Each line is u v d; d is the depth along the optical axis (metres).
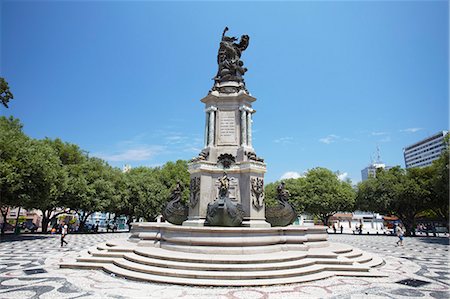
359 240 30.52
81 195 37.09
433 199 40.41
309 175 51.47
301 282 8.76
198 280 8.48
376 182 45.34
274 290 7.91
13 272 10.27
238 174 14.91
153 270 9.17
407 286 8.76
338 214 82.12
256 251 10.77
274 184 54.25
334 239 32.25
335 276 9.79
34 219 65.00
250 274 8.73
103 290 7.84
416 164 124.44
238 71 17.77
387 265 12.71
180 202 16.09
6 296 7.26
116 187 46.41
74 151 42.25
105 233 40.91
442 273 11.07
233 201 14.43
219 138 16.11
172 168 55.75
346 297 7.45
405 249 20.59
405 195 41.06
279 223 15.38
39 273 10.06
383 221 76.69
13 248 18.52
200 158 15.20
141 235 13.29
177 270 9.12
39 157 25.97
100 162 46.69
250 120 16.44
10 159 24.39
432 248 21.48
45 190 27.17
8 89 26.17
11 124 32.25
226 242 10.73
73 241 24.38
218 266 9.09
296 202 47.62
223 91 17.05
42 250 17.38
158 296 7.30
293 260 10.19
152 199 47.53
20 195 24.81
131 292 7.64
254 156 15.03
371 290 8.16
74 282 8.73
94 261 11.34
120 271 9.67
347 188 50.38
